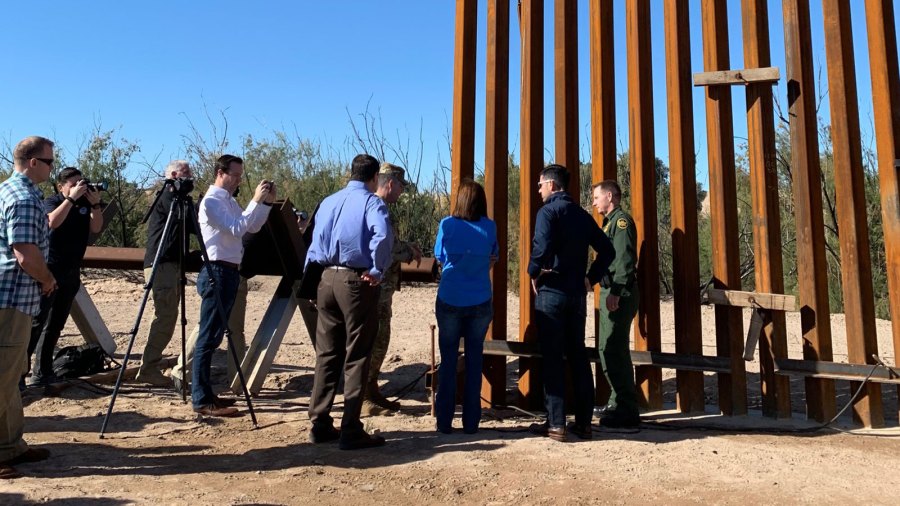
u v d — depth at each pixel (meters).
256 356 6.04
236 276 5.20
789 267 12.51
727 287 5.28
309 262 4.53
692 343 5.39
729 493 3.53
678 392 5.52
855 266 5.11
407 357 7.46
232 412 5.11
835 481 3.73
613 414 5.00
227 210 5.05
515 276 13.41
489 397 5.63
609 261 4.74
